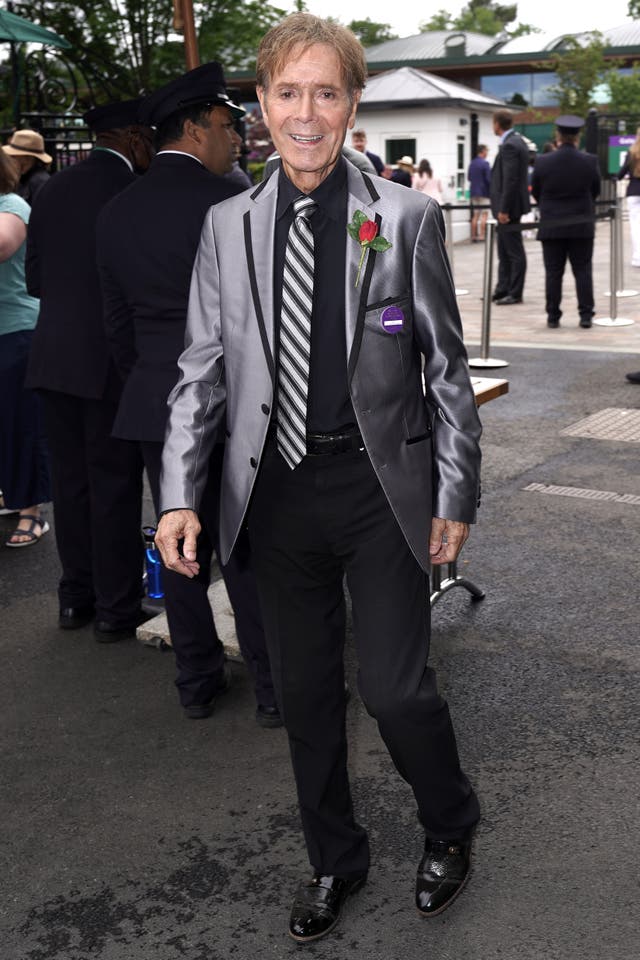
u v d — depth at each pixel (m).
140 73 18.61
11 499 5.09
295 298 2.09
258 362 2.14
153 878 2.70
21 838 2.88
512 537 4.88
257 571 2.31
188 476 2.24
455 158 24.72
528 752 3.15
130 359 3.31
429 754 2.28
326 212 2.11
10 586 4.65
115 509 3.89
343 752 2.41
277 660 2.33
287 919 2.52
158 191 3.02
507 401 7.36
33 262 3.88
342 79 2.04
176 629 3.38
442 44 38.91
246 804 2.99
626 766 3.06
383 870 2.67
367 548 2.19
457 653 3.79
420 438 2.21
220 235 2.21
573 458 6.03
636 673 3.60
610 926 2.43
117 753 3.29
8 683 3.77
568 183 9.53
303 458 2.16
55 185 3.76
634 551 4.66
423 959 2.36
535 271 14.62
